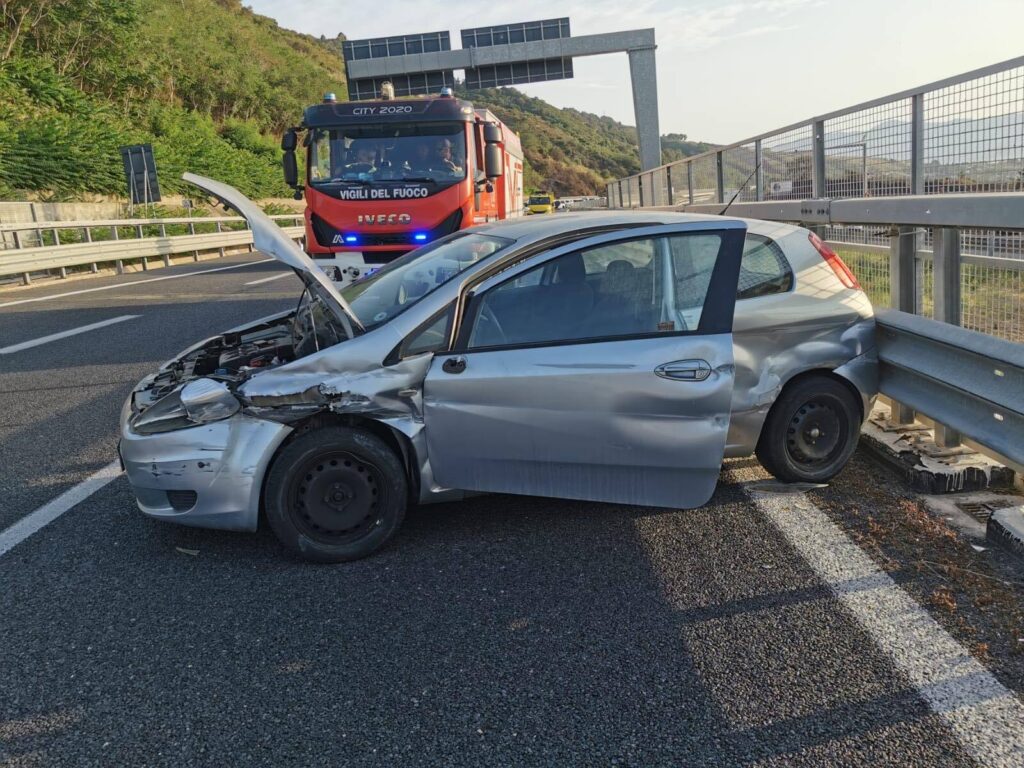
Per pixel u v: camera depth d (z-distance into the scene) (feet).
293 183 36.78
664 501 13.03
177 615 11.17
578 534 13.51
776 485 15.21
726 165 35.53
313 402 12.25
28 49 130.52
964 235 16.57
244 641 10.47
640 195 60.90
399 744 8.39
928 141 18.76
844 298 14.93
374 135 36.55
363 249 35.86
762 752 8.14
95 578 12.34
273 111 224.74
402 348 12.57
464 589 11.73
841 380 14.87
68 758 8.30
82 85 144.25
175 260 84.58
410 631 10.62
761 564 12.17
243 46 261.85
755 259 14.52
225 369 13.56
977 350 12.71
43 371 27.58
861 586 11.39
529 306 12.97
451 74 118.21
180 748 8.42
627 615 10.89
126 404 13.94
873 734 8.36
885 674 9.37
